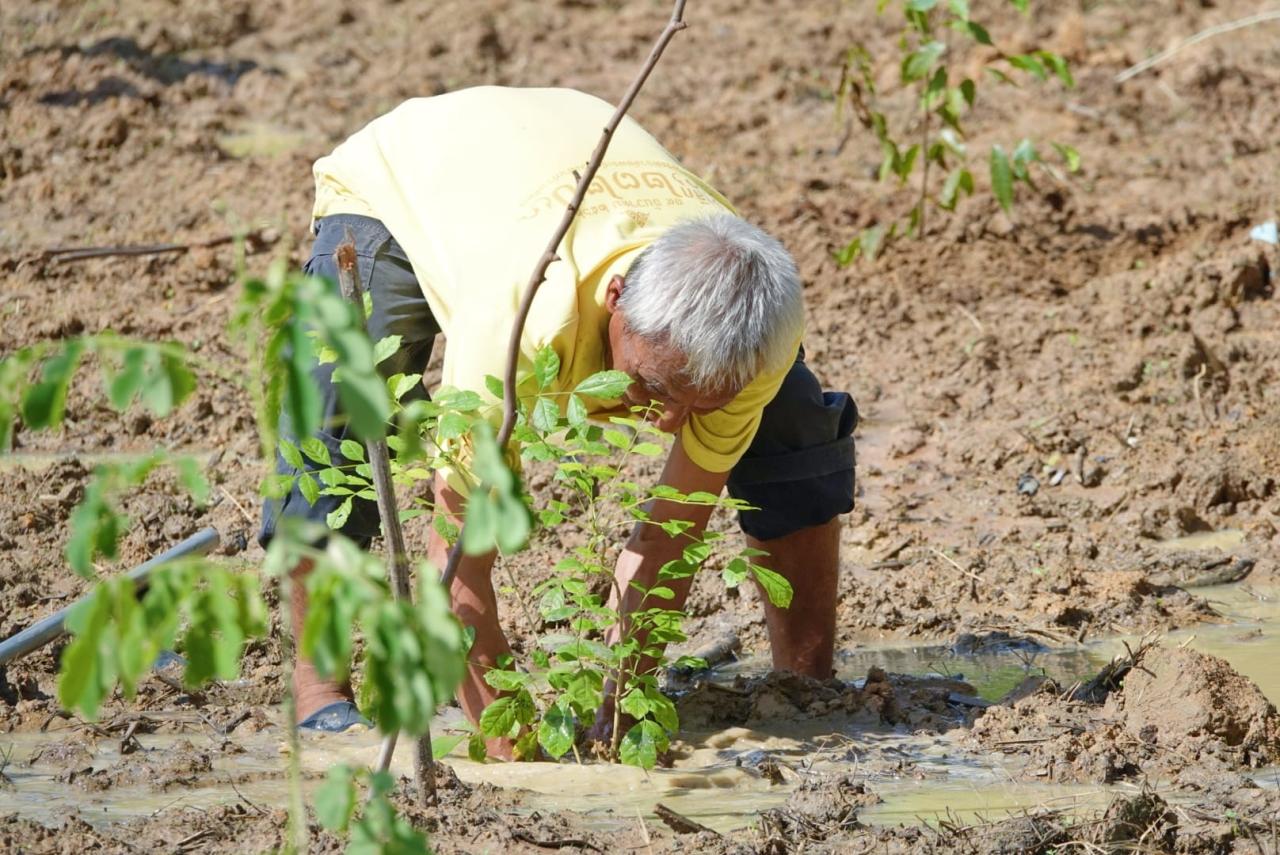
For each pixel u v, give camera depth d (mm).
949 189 14609
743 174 17016
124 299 14000
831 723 7871
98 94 18500
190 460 4000
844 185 16719
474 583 6824
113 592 3885
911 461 11734
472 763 7195
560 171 6742
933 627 9453
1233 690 7551
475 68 20000
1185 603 9656
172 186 16500
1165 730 7469
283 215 12047
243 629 4066
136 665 3879
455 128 7051
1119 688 8039
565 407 6570
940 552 10328
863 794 6844
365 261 7047
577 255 6418
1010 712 7691
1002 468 11562
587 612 7090
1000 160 14305
